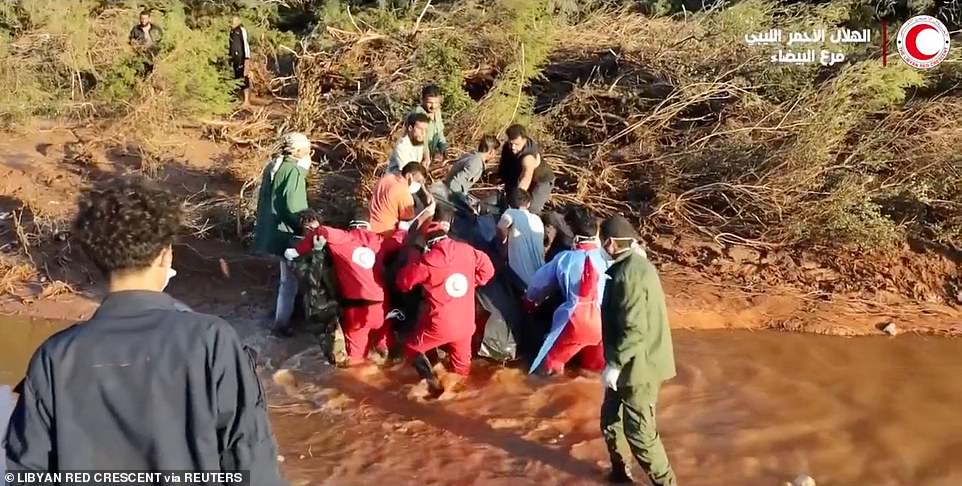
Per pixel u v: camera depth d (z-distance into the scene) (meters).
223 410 2.42
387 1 13.94
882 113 9.30
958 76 9.76
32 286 8.03
